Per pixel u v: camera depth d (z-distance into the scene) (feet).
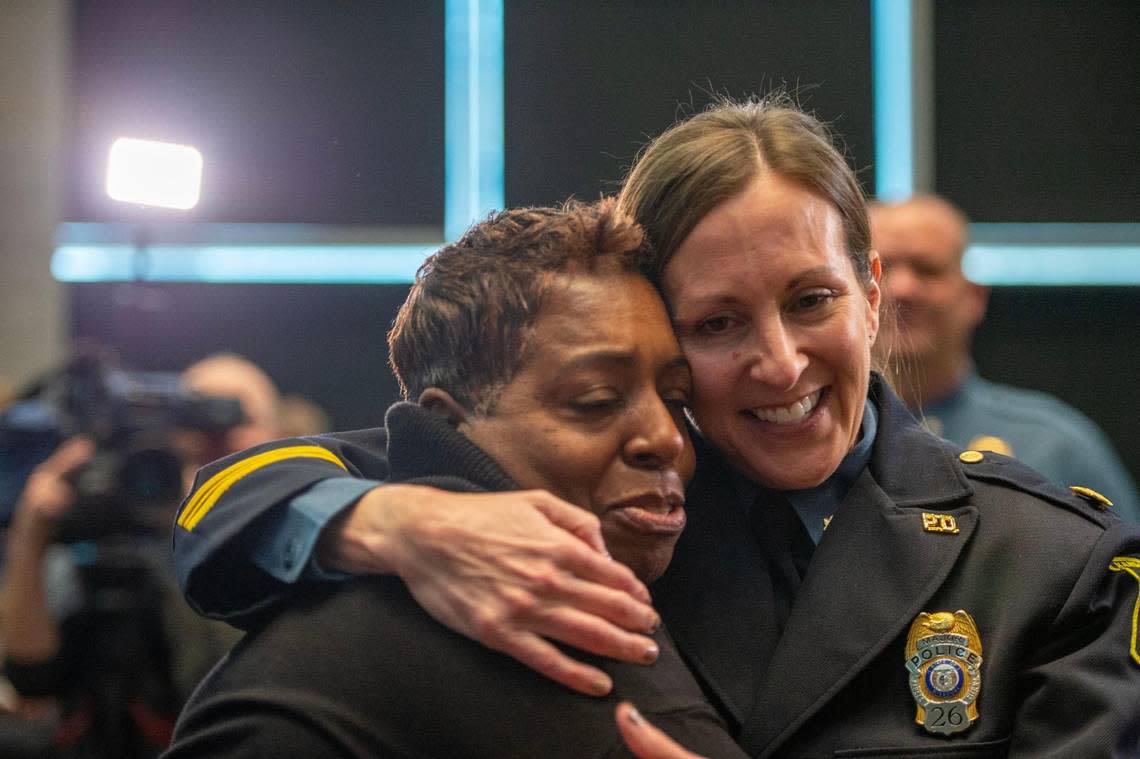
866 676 4.26
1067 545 4.30
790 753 4.22
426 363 4.17
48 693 8.57
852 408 4.45
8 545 8.91
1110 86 13.14
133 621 8.56
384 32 12.42
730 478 4.73
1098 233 13.17
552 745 3.59
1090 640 4.16
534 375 3.94
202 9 12.57
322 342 13.06
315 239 12.48
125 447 8.91
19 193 13.04
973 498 4.58
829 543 4.50
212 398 9.05
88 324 13.19
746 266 4.21
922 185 12.84
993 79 13.15
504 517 3.60
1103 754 3.83
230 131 12.54
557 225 4.07
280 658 3.76
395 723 3.63
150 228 12.73
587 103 12.53
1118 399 13.26
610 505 3.95
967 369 9.03
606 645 3.51
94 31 12.94
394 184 12.50
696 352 4.33
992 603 4.28
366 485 3.98
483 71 12.49
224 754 3.57
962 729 4.09
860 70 12.77
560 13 12.54
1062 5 13.15
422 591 3.67
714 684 4.38
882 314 5.32
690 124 4.52
